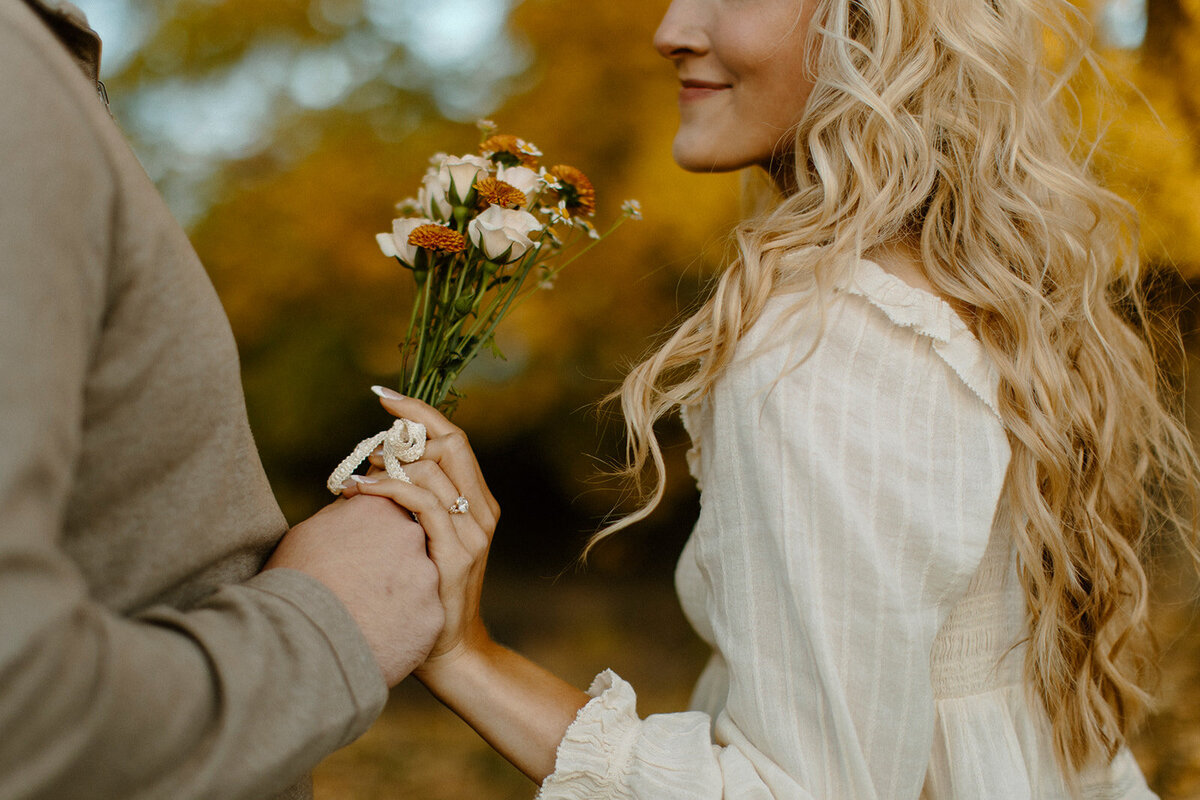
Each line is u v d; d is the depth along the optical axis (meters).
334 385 6.86
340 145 6.19
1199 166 3.22
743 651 0.96
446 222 1.10
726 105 1.21
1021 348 1.06
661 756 0.96
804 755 0.92
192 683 0.58
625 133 5.91
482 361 7.03
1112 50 3.39
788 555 0.93
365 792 3.75
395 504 0.92
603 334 6.43
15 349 0.49
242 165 6.32
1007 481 1.06
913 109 1.13
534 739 1.00
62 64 0.59
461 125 6.27
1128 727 1.22
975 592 1.07
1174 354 2.20
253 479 0.78
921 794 1.04
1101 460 1.15
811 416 0.96
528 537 8.60
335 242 6.26
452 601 0.94
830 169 1.09
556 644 6.29
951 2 1.13
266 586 0.72
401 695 4.95
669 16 1.22
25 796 0.48
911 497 0.94
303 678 0.66
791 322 1.00
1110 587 1.14
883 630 0.92
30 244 0.51
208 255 6.26
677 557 8.07
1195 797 2.78
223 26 6.20
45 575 0.48
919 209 1.15
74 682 0.49
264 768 0.61
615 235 5.90
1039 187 1.19
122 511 0.67
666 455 7.20
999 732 1.05
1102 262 1.27
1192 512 1.41
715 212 5.27
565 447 7.46
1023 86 1.17
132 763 0.54
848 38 1.10
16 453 0.48
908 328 0.99
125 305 0.63
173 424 0.68
